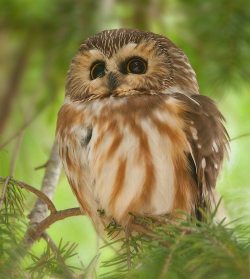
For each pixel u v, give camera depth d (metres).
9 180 8.72
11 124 14.92
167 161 9.60
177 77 10.55
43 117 14.54
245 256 6.73
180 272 6.92
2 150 10.59
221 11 13.12
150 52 10.38
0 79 16.66
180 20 14.20
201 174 9.95
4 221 7.93
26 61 15.21
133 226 9.19
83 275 7.97
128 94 10.24
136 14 14.48
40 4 14.05
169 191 9.64
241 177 13.54
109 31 10.73
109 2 13.54
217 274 6.68
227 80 13.37
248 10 13.05
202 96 10.63
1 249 7.36
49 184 10.56
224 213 10.29
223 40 13.16
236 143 15.01
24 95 15.22
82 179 10.06
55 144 10.98
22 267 7.46
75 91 10.60
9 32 15.13
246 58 13.18
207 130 10.09
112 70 10.38
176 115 9.84
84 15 13.45
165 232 7.61
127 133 9.62
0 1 14.50
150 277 6.90
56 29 13.69
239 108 15.49
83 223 14.59
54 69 13.95
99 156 9.68
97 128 9.80
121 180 9.58
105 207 9.84
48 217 9.05
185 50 13.90
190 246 7.16
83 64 10.58
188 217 7.72
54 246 8.41
